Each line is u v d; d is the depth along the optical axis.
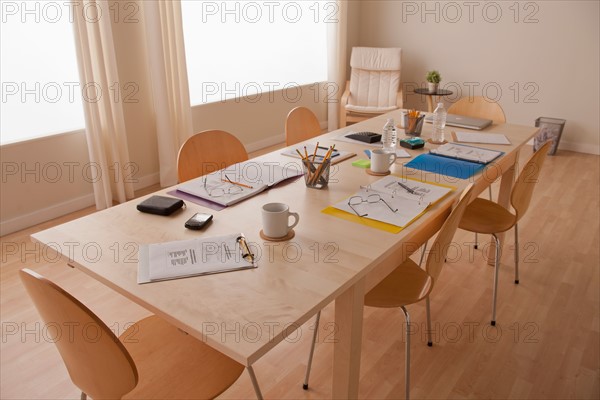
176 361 1.42
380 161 2.00
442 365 2.01
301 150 2.33
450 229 1.58
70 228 1.55
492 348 2.11
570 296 2.49
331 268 1.32
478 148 2.35
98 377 1.19
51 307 1.08
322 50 5.66
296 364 2.01
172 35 3.67
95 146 3.36
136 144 3.80
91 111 3.26
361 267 1.32
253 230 1.53
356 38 5.98
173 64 3.72
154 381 1.35
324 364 2.01
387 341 2.16
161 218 1.62
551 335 2.20
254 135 4.87
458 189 1.86
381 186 1.87
